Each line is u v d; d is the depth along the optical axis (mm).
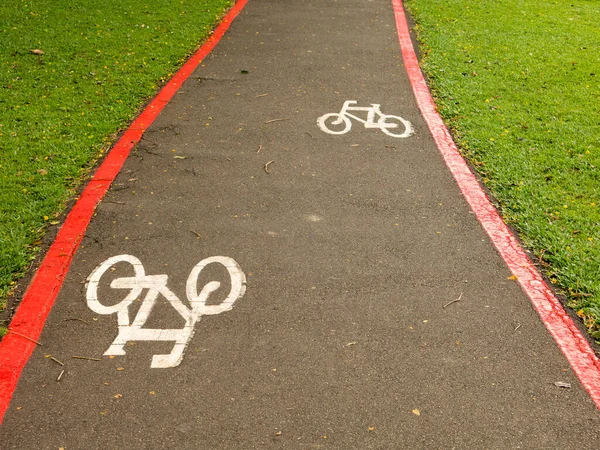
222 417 3838
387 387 4070
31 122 7633
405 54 10641
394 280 5102
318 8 13438
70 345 4398
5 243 5348
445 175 6789
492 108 8398
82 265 5219
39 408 3891
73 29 11305
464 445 3668
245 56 10453
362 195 6367
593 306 4723
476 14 13148
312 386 4070
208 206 6125
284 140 7547
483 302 4863
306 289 4984
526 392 4051
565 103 8609
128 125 7820
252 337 4488
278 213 6027
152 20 12117
